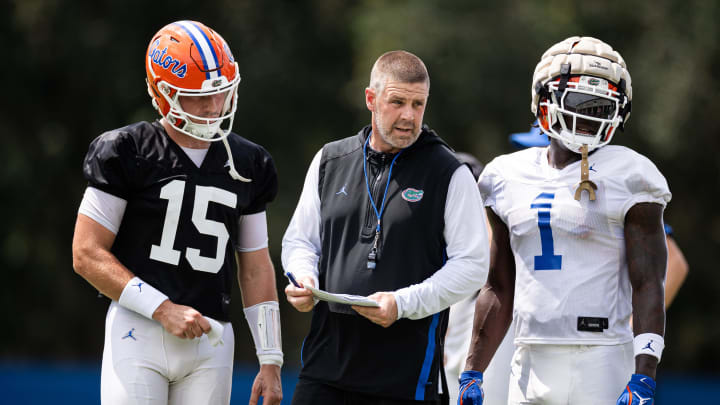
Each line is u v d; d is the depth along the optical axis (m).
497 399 17.12
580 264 13.47
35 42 49.56
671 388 29.69
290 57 51.50
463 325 18.33
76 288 54.25
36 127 51.75
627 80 13.68
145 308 13.11
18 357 53.50
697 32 48.91
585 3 51.84
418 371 13.77
